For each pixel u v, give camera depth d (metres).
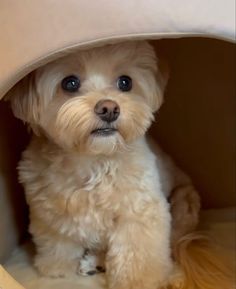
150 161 0.33
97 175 0.32
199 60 0.42
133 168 0.32
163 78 0.34
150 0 0.24
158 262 0.33
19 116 0.32
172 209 0.39
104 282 0.34
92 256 0.35
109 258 0.33
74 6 0.25
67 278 0.35
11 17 0.26
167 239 0.33
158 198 0.33
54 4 0.25
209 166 0.44
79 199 0.32
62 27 0.25
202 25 0.24
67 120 0.29
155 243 0.32
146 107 0.31
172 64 0.43
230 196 0.44
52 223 0.33
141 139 0.33
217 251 0.37
